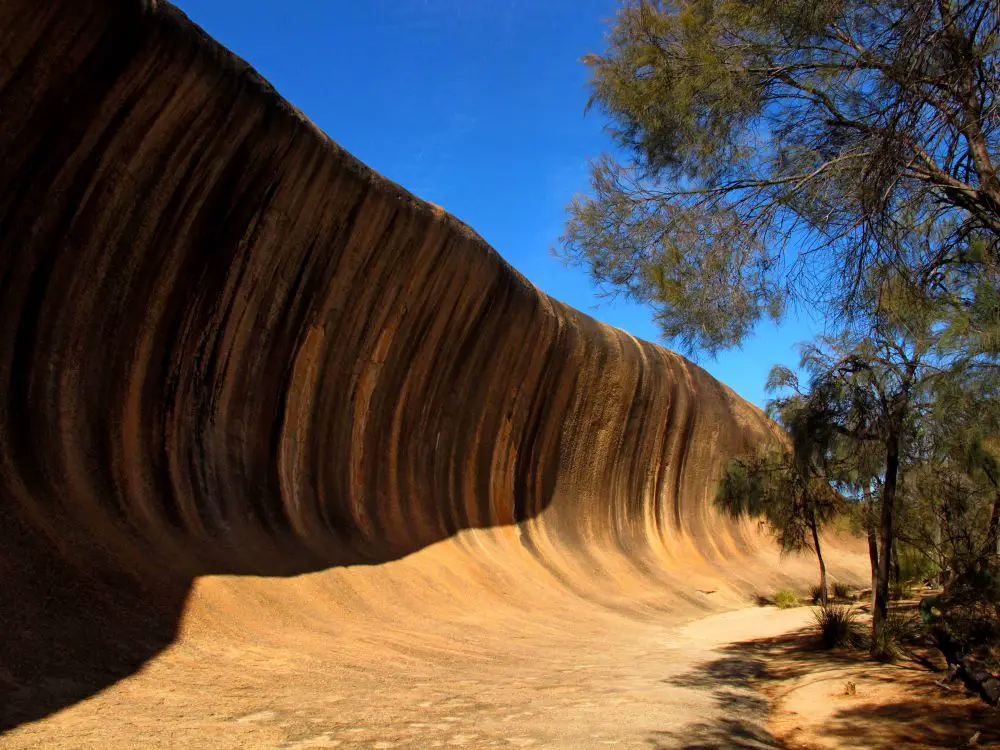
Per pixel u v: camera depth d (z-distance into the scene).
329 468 16.19
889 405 10.74
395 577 14.99
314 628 10.75
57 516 9.31
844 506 19.70
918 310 7.54
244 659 8.54
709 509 34.44
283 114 13.01
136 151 11.33
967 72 5.70
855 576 36.62
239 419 13.96
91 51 10.35
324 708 6.92
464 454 21.58
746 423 37.91
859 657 11.54
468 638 12.84
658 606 22.58
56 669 6.73
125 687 6.84
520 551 21.95
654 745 6.26
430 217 17.44
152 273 12.09
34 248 10.47
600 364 27.31
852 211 6.91
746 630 18.16
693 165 8.21
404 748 5.74
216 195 12.72
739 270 7.90
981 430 8.63
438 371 20.06
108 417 11.29
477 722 6.79
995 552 10.70
